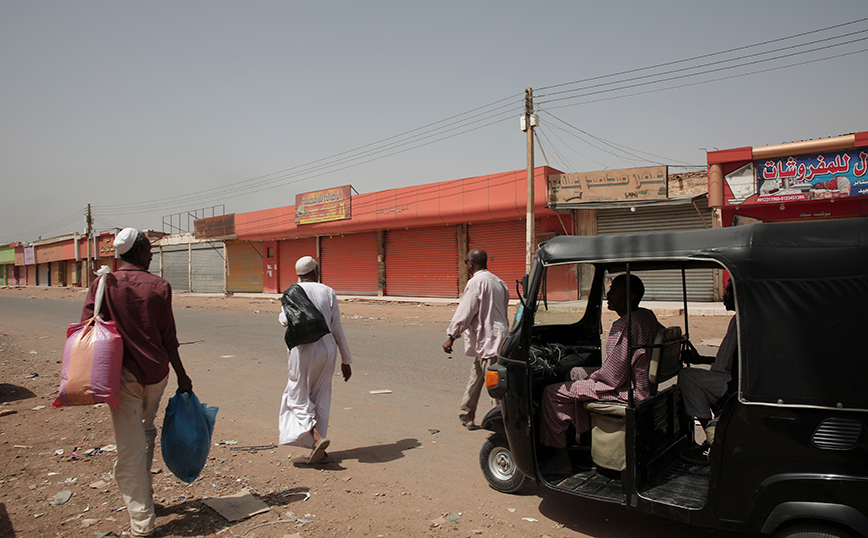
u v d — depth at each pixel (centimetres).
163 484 409
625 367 334
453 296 2320
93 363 303
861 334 237
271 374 845
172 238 4128
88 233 4931
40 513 356
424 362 928
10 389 737
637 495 307
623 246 319
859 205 1412
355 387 746
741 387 262
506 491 396
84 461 456
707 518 276
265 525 342
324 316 467
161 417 618
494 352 528
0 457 466
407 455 480
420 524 346
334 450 496
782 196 1455
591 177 1753
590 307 462
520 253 2094
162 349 338
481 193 2061
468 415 562
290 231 2936
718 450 270
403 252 2520
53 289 4847
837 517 236
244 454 482
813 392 244
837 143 1373
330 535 330
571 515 360
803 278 253
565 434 369
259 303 2655
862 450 234
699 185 1648
